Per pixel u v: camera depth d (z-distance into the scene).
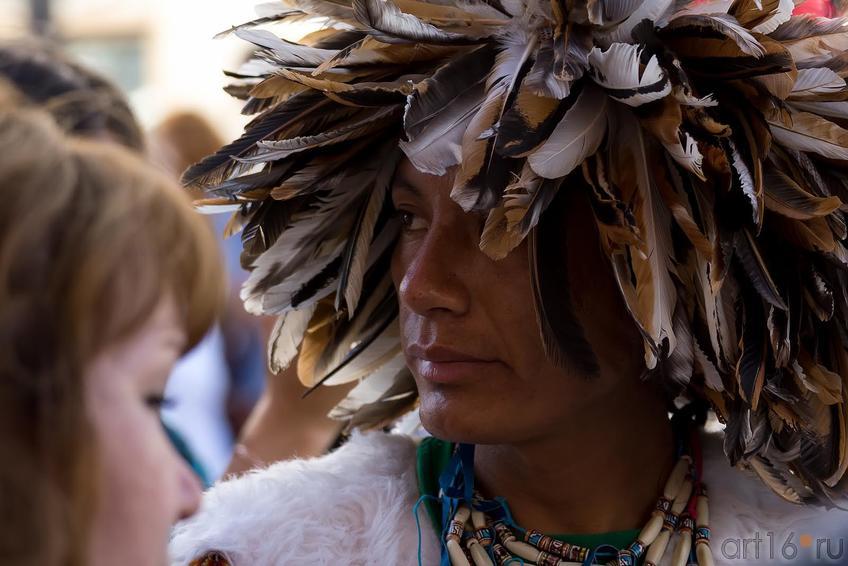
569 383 1.03
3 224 0.59
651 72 0.89
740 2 0.98
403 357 1.24
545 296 0.98
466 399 1.02
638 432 1.12
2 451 0.58
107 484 0.63
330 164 1.07
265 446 1.58
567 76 0.89
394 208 1.13
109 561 0.63
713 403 1.11
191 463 1.60
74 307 0.60
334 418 1.29
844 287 1.05
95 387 0.62
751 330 1.01
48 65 0.77
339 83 0.97
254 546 1.06
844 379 1.07
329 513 1.09
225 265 0.75
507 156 0.89
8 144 0.61
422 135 0.92
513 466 1.12
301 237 1.13
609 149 0.97
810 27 1.01
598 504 1.12
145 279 0.64
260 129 1.04
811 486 1.13
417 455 1.16
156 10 4.98
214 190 1.05
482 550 1.08
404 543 1.08
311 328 1.23
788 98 1.01
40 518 0.58
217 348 2.16
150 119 2.29
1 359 0.58
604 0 0.94
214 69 4.90
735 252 1.00
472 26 0.99
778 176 0.99
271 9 1.12
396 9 0.96
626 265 0.96
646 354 0.94
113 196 0.63
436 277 1.01
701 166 0.98
